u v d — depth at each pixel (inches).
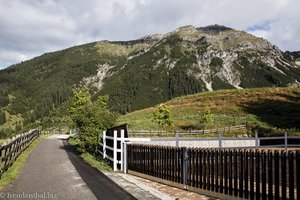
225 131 1894.7
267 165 334.3
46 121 6456.7
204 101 3100.4
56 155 870.4
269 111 2493.8
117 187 450.6
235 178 367.9
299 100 2773.1
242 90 3339.1
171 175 471.5
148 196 396.8
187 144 809.5
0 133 6786.4
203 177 411.5
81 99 1635.1
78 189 437.1
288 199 313.6
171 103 3255.4
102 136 797.9
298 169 305.4
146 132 1844.2
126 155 606.2
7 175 535.8
